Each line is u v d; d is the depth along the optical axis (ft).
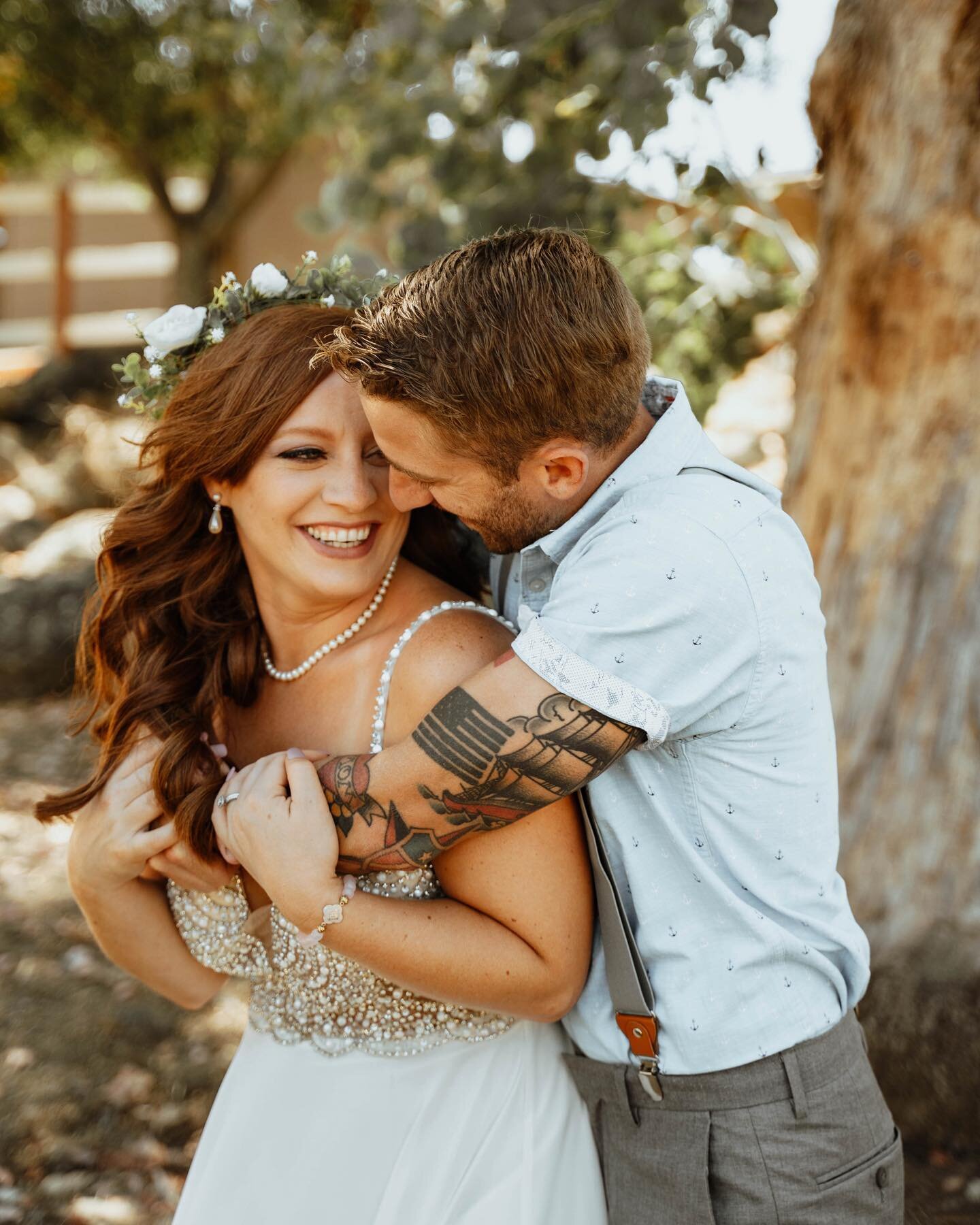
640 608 4.45
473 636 5.14
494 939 4.91
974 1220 7.70
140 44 33.55
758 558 4.64
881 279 8.73
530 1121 5.29
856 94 8.77
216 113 35.60
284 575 5.28
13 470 34.37
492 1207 5.20
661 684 4.46
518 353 4.35
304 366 4.99
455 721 4.53
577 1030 5.31
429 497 4.94
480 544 6.25
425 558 5.92
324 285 5.74
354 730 5.35
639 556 4.49
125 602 5.79
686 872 4.85
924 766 8.87
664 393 5.12
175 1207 9.05
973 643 8.74
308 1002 5.36
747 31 11.34
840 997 5.07
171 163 38.47
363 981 5.22
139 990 12.15
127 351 40.73
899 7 8.41
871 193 8.73
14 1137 9.70
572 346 4.38
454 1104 5.26
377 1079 5.28
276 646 5.65
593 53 12.14
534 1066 5.37
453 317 4.38
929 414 8.75
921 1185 8.04
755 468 23.21
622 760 4.83
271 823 4.78
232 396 5.03
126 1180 9.32
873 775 9.06
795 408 9.94
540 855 4.85
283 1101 5.44
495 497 4.74
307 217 16.21
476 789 4.55
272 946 5.42
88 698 6.36
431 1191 5.21
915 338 8.69
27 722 20.57
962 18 8.10
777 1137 4.86
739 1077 4.86
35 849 15.69
